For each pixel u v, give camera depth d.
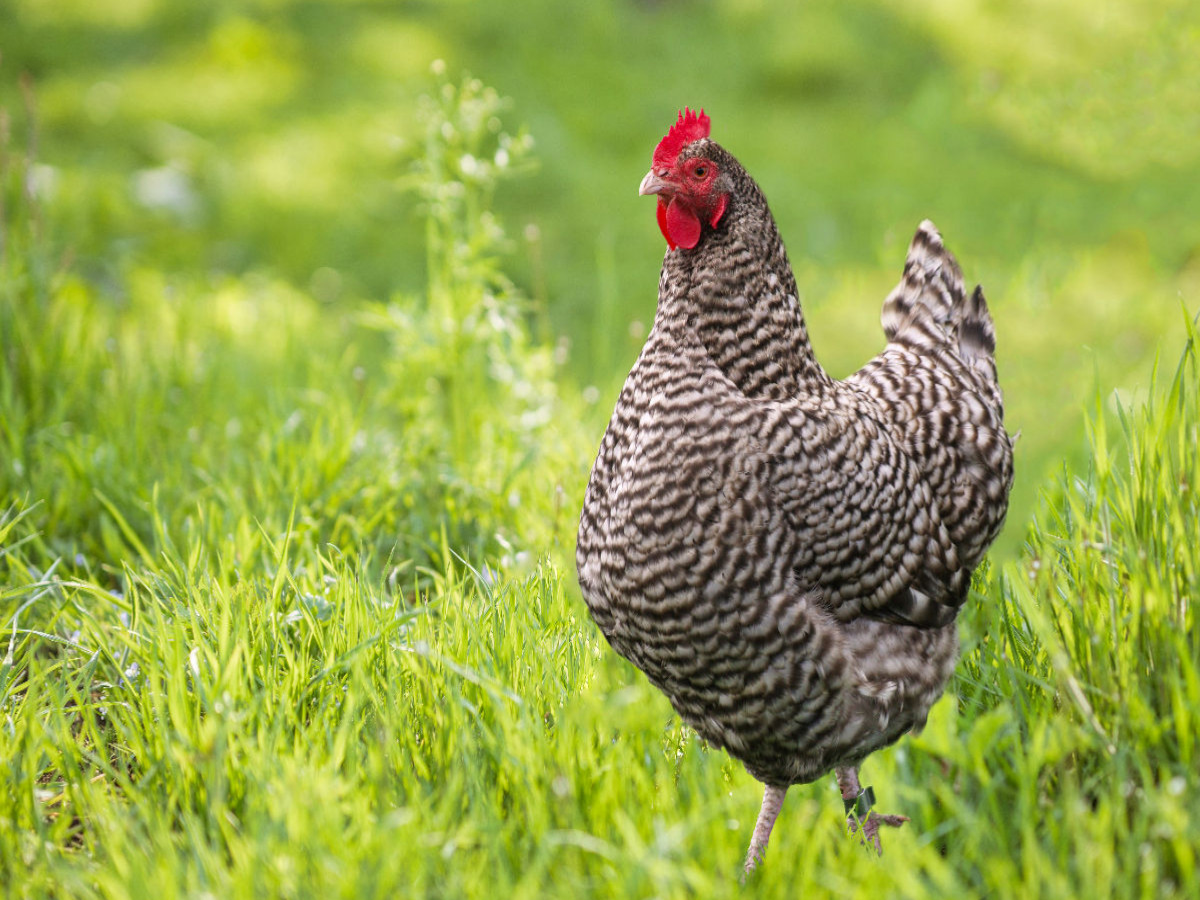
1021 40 25.89
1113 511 7.38
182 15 25.31
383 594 8.34
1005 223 20.05
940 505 7.76
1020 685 7.50
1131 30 24.91
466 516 10.27
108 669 8.03
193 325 14.77
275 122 22.19
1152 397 7.25
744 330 6.91
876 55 26.05
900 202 20.69
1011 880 5.98
